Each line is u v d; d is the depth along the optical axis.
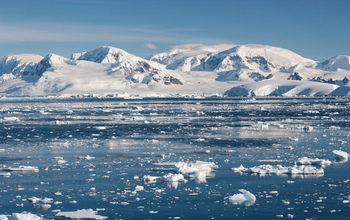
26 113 151.75
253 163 50.97
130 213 33.00
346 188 39.47
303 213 32.78
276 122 104.94
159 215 32.59
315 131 83.25
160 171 46.84
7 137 76.75
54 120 116.12
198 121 109.69
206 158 54.22
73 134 81.19
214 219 31.70
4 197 37.09
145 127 94.00
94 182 42.06
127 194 38.00
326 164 49.91
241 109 168.88
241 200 36.12
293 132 81.88
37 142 69.81
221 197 37.06
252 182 41.88
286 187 39.97
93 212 32.97
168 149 61.53
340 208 33.91
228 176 44.38
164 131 85.44
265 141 69.31
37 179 43.22
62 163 51.34
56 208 34.22
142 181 42.50
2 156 56.22
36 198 36.28
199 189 39.50
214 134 79.56
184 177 44.19
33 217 30.78
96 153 58.34
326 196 37.06
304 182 41.75
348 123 100.81
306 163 50.28
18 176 44.59
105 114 141.75
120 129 89.81
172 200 36.25
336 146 63.41
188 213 33.00
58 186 40.59
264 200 36.09
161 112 151.50
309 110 157.75
